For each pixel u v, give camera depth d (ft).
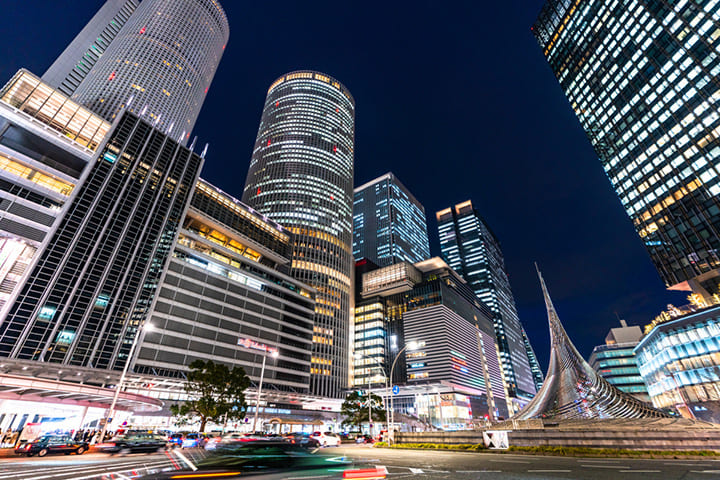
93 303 203.62
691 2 256.32
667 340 226.79
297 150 566.36
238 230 358.23
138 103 435.12
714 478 39.04
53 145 236.43
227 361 264.72
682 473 43.96
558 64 406.82
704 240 230.89
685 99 254.68
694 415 201.77
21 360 165.78
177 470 50.85
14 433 114.62
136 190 253.24
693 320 212.43
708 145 236.22
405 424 304.91
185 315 249.34
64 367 177.78
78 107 263.90
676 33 265.95
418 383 403.95
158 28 525.75
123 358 205.46
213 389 151.43
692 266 236.22
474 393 422.41
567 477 42.24
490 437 85.97
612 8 330.13
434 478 42.06
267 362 301.63
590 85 353.10
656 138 273.95
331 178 558.97
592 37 354.95
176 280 252.83
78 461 67.67
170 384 216.13
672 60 267.39
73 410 156.97
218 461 52.70
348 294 479.00
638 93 294.66
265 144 588.09
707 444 67.26
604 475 43.83
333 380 387.55
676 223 250.37
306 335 361.71
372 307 501.97
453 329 439.22
